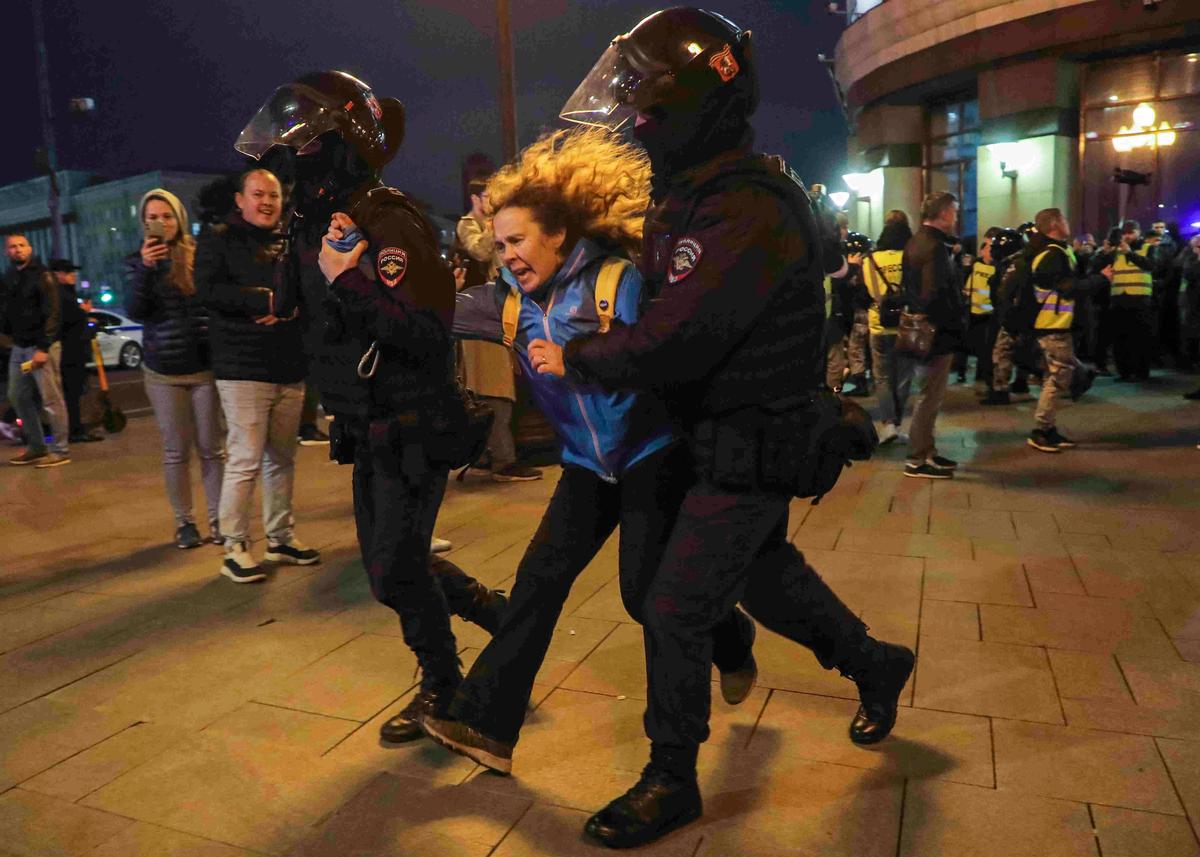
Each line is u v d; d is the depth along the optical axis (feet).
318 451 27.04
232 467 14.83
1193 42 56.70
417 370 8.66
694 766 7.79
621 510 8.13
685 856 7.46
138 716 10.27
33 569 16.12
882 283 24.81
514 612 8.23
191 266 16.31
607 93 7.42
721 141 7.30
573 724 9.72
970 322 34.81
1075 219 62.90
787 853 7.45
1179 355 41.27
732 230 6.79
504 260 7.74
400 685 10.89
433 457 8.71
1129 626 11.88
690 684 7.54
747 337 7.11
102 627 13.08
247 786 8.77
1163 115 58.80
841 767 8.70
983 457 23.27
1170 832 7.57
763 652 11.36
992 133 64.44
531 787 8.54
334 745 9.51
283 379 14.98
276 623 13.02
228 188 14.64
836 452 7.30
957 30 64.39
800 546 15.74
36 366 26.03
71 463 26.81
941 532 16.42
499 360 20.85
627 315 7.62
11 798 8.66
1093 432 26.21
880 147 76.33
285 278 9.31
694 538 7.43
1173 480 19.94
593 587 13.93
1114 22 56.85
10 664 11.85
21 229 248.73
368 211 8.44
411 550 8.91
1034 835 7.58
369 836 7.81
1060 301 23.13
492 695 8.15
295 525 18.56
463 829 7.89
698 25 7.10
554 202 7.60
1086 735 9.18
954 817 7.86
